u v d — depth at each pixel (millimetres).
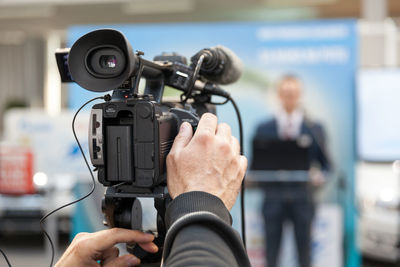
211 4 8617
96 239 958
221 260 632
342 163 4746
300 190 3906
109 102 918
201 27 4852
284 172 3906
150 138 897
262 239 3969
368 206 4641
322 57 4789
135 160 910
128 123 938
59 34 11383
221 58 1210
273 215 3930
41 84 12242
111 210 988
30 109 12203
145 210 1218
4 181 4109
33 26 10438
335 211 4074
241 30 4840
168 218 752
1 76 12477
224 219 723
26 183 4105
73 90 4672
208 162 782
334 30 4770
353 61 4766
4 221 4551
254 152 3928
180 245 653
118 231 964
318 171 4109
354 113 4770
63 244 4629
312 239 4066
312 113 4797
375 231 4566
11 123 4230
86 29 4805
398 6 8305
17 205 4512
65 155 4117
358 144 4887
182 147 834
